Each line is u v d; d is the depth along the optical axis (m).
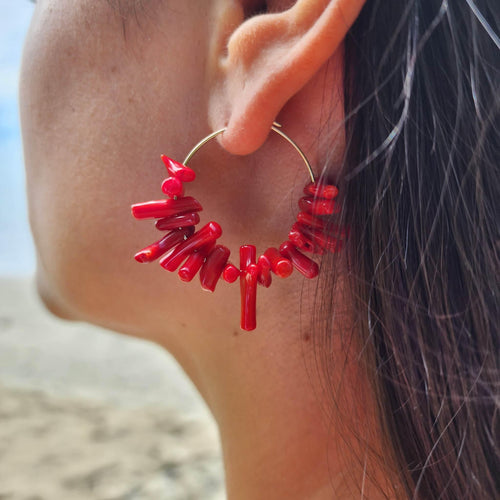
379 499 0.20
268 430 0.22
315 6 0.16
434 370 0.17
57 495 0.60
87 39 0.20
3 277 1.58
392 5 0.16
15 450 0.68
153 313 0.23
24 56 0.22
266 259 0.18
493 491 0.17
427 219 0.17
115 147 0.20
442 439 0.17
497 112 0.16
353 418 0.20
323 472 0.21
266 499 0.22
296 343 0.20
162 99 0.19
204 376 0.24
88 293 0.23
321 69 0.18
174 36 0.19
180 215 0.18
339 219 0.18
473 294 0.17
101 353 1.08
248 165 0.19
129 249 0.21
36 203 0.23
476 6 0.16
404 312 0.17
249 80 0.17
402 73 0.16
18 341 1.11
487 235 0.16
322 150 0.18
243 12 0.18
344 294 0.19
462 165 0.16
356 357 0.19
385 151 0.17
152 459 0.68
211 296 0.21
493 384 0.17
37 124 0.22
